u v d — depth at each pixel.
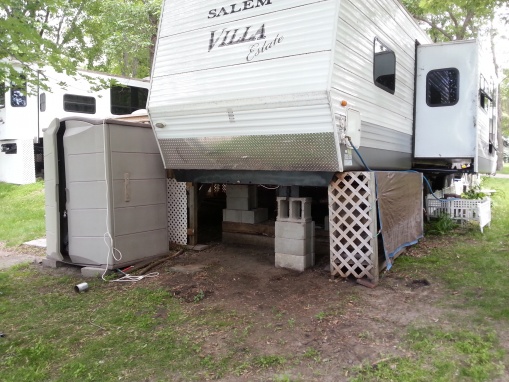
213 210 8.70
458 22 16.23
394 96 5.95
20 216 9.46
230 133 4.88
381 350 3.25
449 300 4.13
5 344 3.59
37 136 12.49
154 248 5.90
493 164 9.13
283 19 4.37
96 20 9.23
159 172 5.96
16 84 5.97
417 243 6.38
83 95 12.28
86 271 5.43
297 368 3.06
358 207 4.73
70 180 5.61
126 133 5.48
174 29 5.23
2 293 4.85
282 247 5.40
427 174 7.91
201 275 5.27
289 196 5.36
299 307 4.16
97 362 3.24
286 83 4.31
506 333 3.41
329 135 4.28
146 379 3.00
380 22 5.29
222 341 3.52
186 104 5.00
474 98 6.53
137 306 4.34
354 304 4.14
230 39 4.73
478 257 5.47
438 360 3.05
